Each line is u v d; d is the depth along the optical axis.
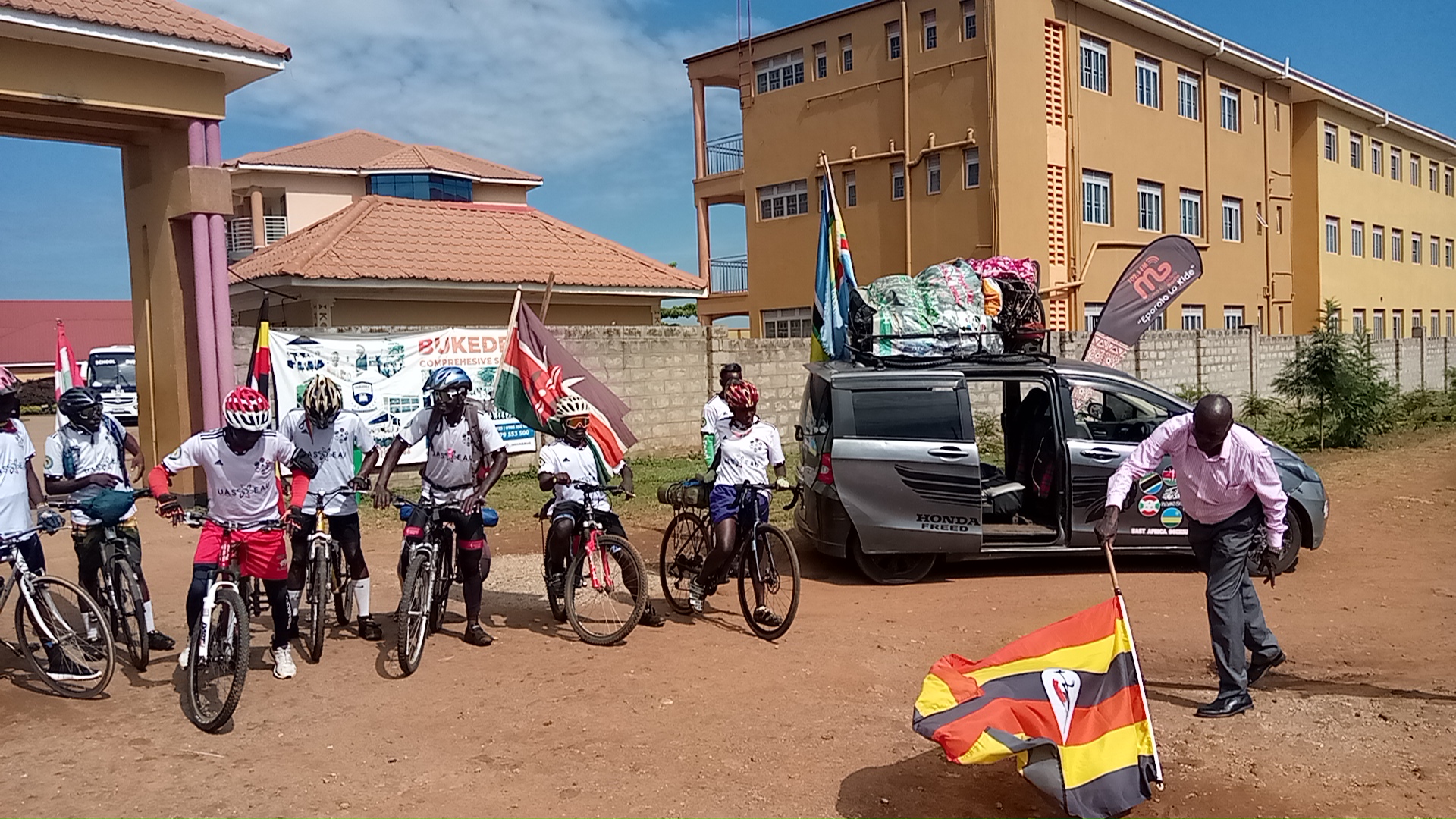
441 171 31.62
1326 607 7.18
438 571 6.55
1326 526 9.58
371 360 13.14
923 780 4.43
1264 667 5.33
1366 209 36.72
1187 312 28.08
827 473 8.03
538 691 5.69
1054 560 8.91
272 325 17.98
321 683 5.88
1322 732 4.81
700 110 29.28
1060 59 24.16
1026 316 9.13
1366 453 16.23
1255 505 5.10
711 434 8.13
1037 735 3.92
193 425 13.24
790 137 26.73
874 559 8.17
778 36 26.78
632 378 15.83
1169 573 8.30
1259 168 30.97
